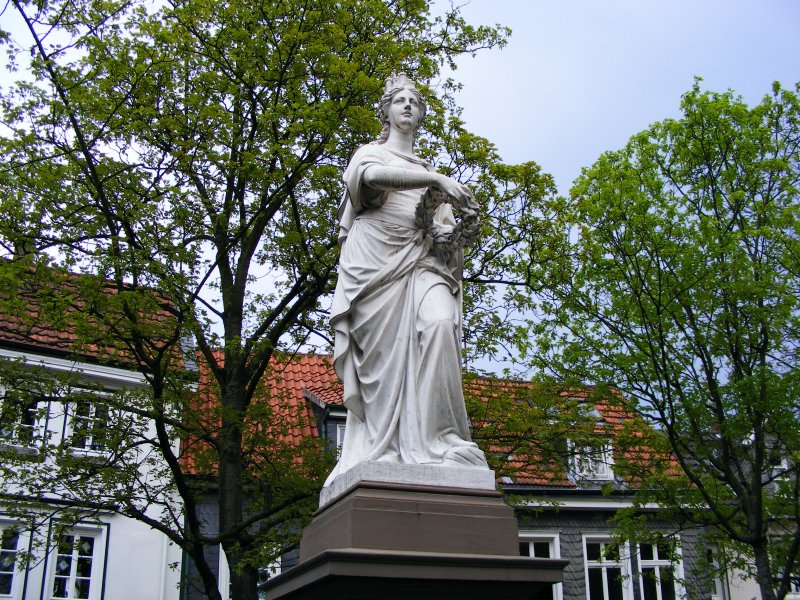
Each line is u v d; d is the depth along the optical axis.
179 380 13.27
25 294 12.96
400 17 15.32
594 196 16.11
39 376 13.08
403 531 5.12
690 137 17.06
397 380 5.78
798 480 15.02
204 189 14.41
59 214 12.84
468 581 4.91
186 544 12.59
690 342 16.12
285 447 14.88
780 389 15.06
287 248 14.52
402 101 6.82
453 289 6.20
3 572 17.62
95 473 12.95
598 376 16.08
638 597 22.41
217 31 14.12
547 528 22.09
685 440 16.58
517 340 14.91
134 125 13.09
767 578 15.11
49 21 12.27
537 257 14.95
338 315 6.05
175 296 12.37
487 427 14.57
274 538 12.30
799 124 17.12
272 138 13.75
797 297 15.80
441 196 6.09
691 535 22.78
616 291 16.30
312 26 14.00
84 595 18.11
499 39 16.19
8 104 12.99
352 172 6.27
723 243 16.02
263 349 13.11
